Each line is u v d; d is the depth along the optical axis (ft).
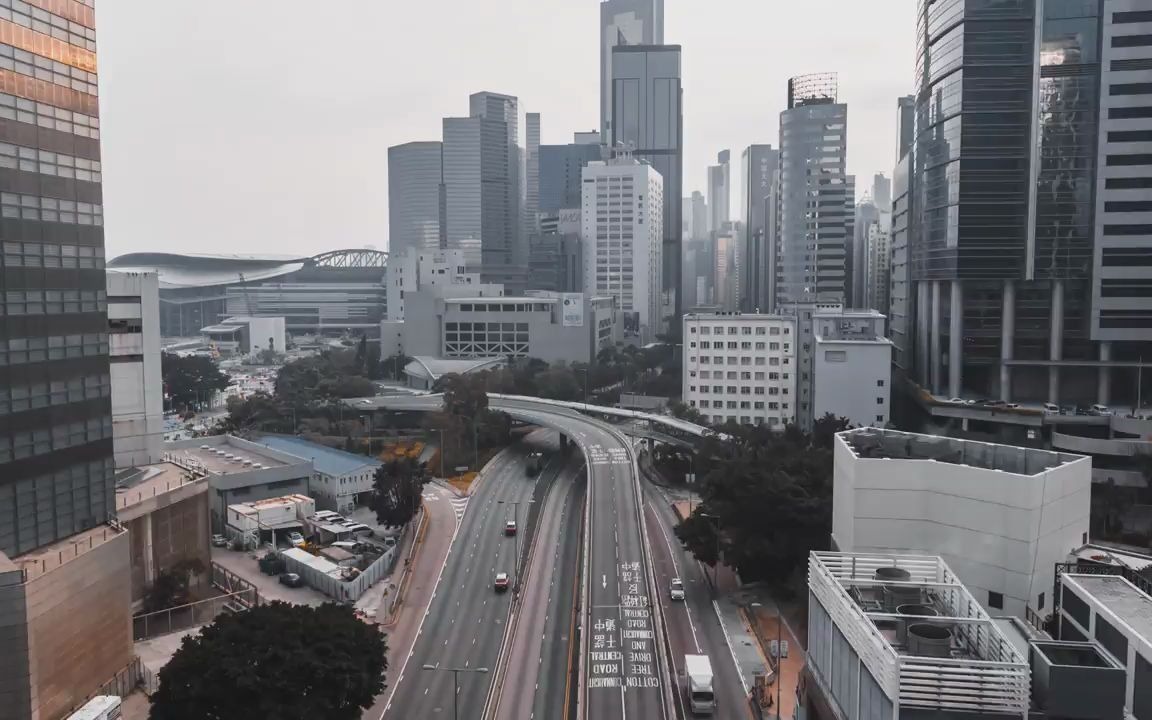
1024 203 567.59
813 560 225.35
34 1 268.21
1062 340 578.66
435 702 285.64
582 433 624.18
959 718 162.81
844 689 196.44
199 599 364.99
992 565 261.85
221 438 581.94
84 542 276.00
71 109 284.61
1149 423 499.92
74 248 285.23
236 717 228.22
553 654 325.83
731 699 280.72
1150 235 542.16
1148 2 529.86
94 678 266.77
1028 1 554.05
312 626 246.06
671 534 468.34
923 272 642.63
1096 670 160.15
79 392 286.66
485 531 476.95
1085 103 547.90
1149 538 414.41
